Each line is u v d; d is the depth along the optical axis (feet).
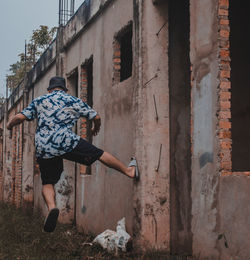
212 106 13.88
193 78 15.12
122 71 27.48
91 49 28.02
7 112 70.64
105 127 24.73
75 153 13.92
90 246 19.97
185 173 19.56
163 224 18.81
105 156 14.57
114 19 23.88
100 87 25.86
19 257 19.56
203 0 14.67
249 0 23.47
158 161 19.02
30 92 50.14
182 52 20.17
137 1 19.83
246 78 23.03
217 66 13.74
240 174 12.57
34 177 43.39
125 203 21.15
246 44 23.21
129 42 27.66
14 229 27.30
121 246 18.88
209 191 13.89
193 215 14.75
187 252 19.03
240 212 12.44
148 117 19.08
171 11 20.08
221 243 13.20
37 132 14.06
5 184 69.56
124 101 22.08
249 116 22.86
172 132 19.47
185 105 19.92
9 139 67.51
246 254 12.16
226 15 13.91
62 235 24.16
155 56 19.49
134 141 19.51
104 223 24.09
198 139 14.62
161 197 18.92
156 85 19.38
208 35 14.33
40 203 39.34
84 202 28.27
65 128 13.98
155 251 17.94
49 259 18.57
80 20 30.01
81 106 14.62
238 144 22.48
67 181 32.32
